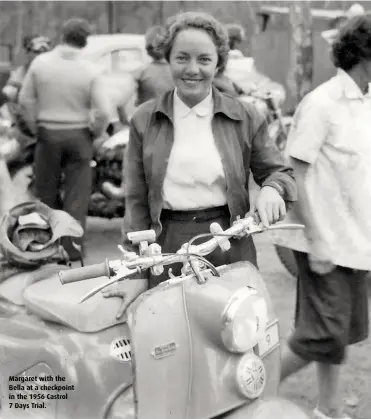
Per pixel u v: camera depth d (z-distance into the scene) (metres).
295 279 5.30
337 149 2.91
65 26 5.51
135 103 6.60
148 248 2.12
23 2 14.99
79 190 5.71
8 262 3.06
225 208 2.74
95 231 7.04
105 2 15.49
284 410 2.11
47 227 3.13
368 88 2.92
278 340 2.41
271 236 3.12
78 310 2.51
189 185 2.68
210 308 2.01
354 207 2.91
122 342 2.44
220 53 2.67
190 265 2.13
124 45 8.02
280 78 15.12
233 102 2.74
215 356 2.07
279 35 14.96
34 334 2.62
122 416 2.30
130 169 2.82
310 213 2.94
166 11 15.30
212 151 2.68
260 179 2.84
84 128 5.65
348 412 3.36
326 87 2.94
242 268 2.28
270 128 7.89
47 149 5.64
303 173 2.93
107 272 2.07
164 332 2.03
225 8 14.88
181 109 2.70
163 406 2.04
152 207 2.75
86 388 2.42
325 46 14.45
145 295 2.03
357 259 2.90
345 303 2.95
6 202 4.35
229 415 2.11
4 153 5.86
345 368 3.81
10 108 7.07
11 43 14.95
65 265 3.13
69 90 5.51
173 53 2.63
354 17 2.93
